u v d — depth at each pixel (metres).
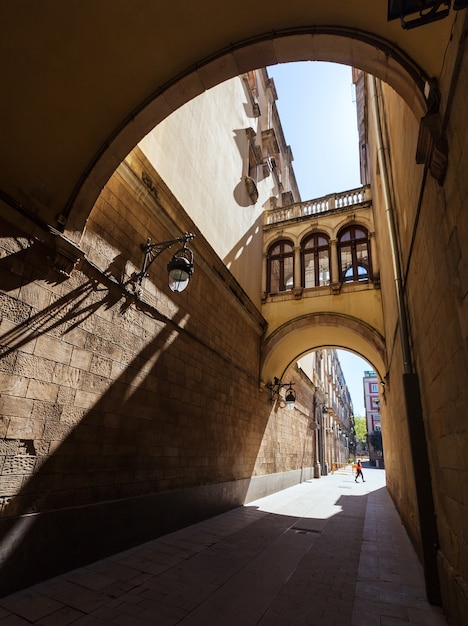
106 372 5.37
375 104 7.72
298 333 13.02
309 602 4.04
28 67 3.88
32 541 3.98
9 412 3.89
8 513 3.80
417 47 3.19
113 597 3.85
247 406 11.25
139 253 6.35
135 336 6.11
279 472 14.37
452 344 3.17
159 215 6.94
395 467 10.97
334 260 12.93
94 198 4.96
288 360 15.22
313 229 13.73
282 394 15.27
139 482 5.90
